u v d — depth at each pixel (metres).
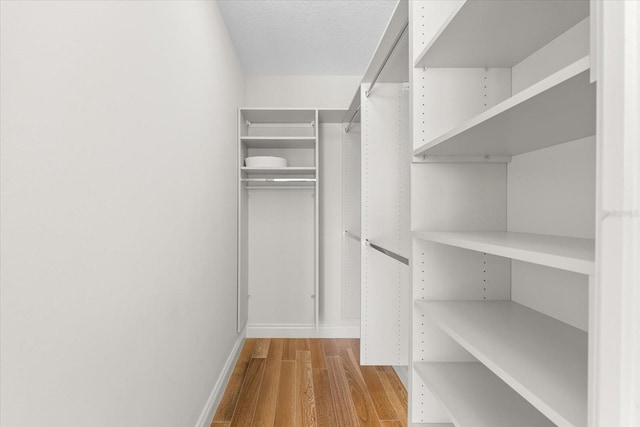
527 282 1.30
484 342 0.96
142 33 1.17
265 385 2.39
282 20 2.41
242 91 3.13
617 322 0.51
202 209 1.87
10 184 0.63
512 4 0.93
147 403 1.21
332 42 2.70
